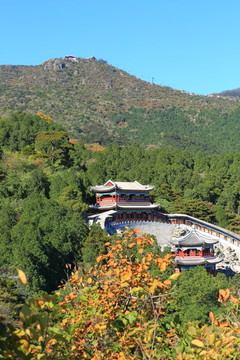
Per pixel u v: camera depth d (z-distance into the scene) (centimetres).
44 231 9575
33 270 7650
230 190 17238
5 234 8812
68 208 11494
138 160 19225
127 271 1962
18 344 1356
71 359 1758
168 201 16462
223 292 1748
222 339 1566
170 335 1880
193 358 1614
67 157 17638
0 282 5806
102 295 1956
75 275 2233
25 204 10869
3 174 13675
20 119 19525
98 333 1884
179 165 18625
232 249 13738
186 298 6341
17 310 5419
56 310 1530
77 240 9856
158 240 13788
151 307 2008
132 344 1823
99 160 18688
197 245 10950
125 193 14362
